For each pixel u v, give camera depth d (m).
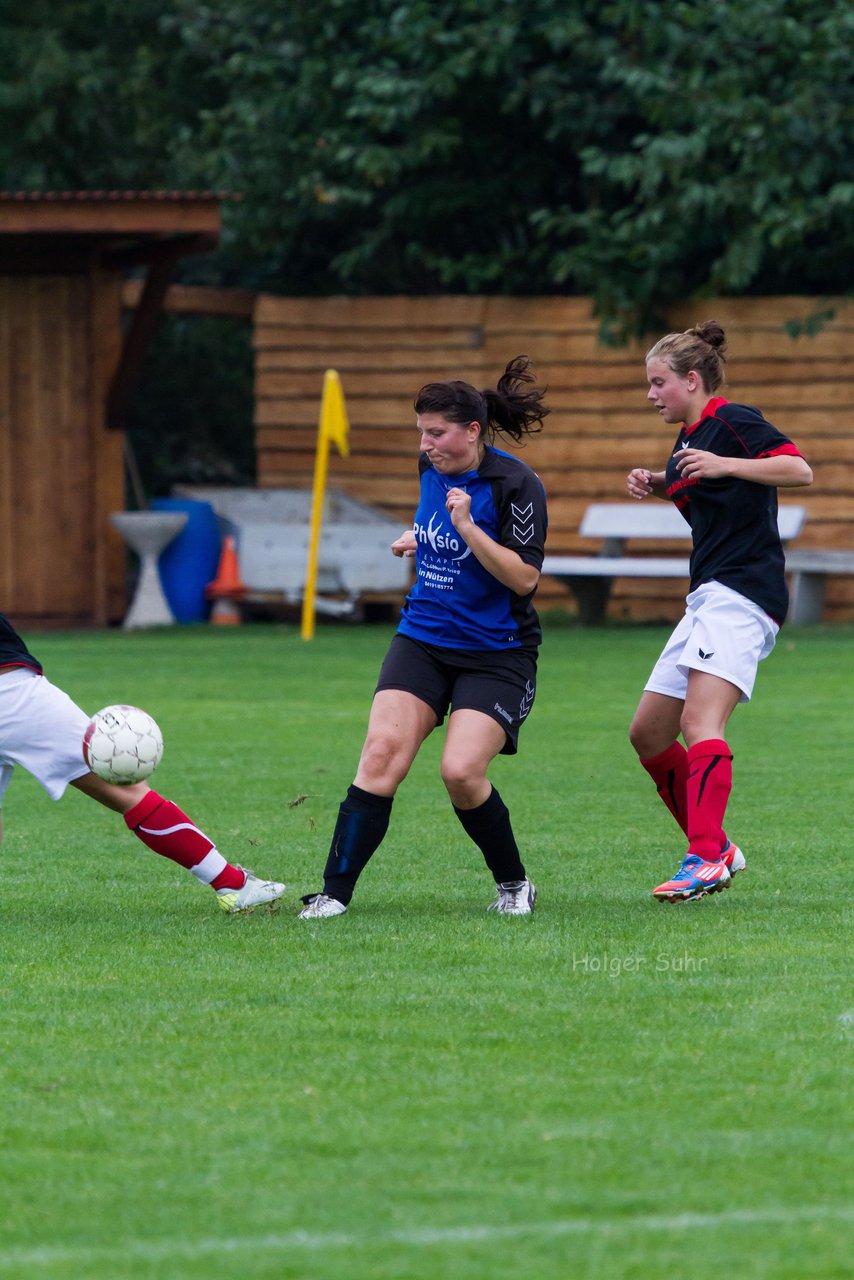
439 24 76.19
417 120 79.44
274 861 25.42
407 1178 12.12
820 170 71.56
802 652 60.06
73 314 75.19
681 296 76.06
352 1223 11.34
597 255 73.62
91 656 60.66
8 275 74.62
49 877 24.50
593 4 75.06
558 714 44.12
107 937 20.23
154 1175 12.24
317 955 19.16
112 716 20.86
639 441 76.44
